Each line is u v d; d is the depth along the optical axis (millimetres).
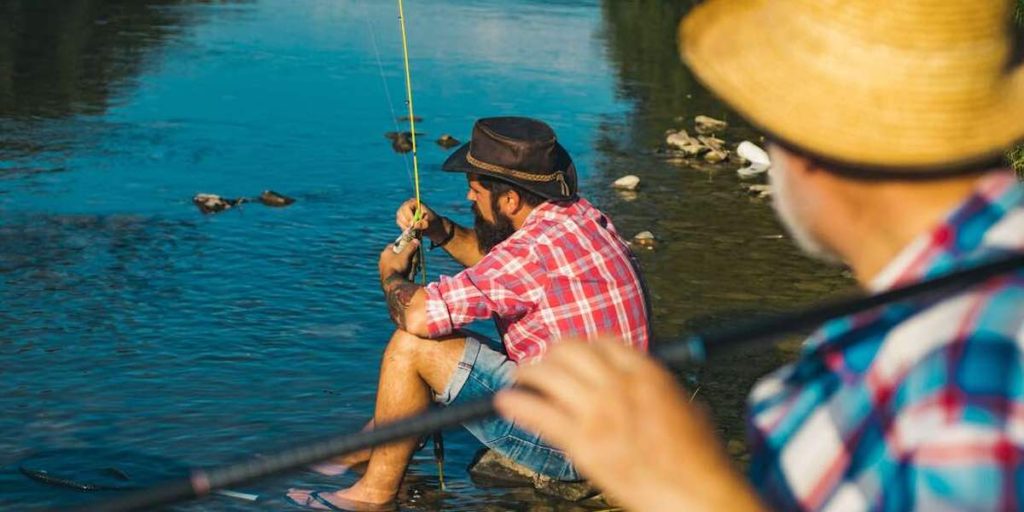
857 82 1514
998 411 1302
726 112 12594
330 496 4574
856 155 1503
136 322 6324
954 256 1481
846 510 1439
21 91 11914
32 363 5727
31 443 4930
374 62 14109
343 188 9125
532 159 4555
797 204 1603
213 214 8336
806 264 7578
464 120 11578
